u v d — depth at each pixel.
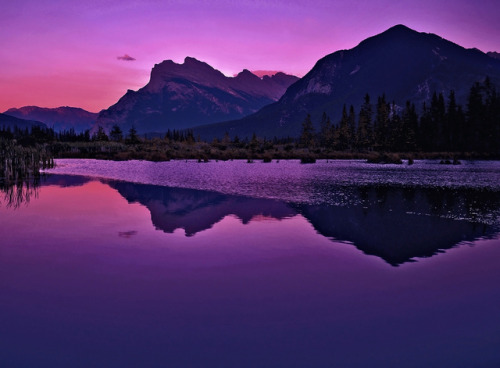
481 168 53.22
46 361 4.70
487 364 4.66
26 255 9.22
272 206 17.09
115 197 19.89
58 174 36.47
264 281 7.53
